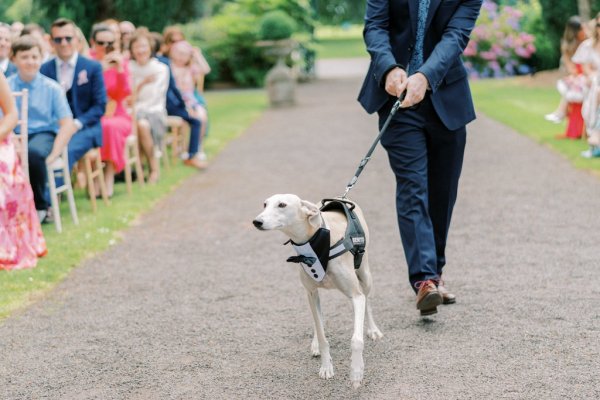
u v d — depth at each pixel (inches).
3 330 187.8
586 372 152.3
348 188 170.7
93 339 181.5
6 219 236.8
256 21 962.1
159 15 832.9
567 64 475.2
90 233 279.6
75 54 315.6
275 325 187.6
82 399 150.1
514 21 874.1
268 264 241.4
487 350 165.8
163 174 400.5
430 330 179.0
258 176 392.8
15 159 241.9
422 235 180.4
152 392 152.5
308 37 1005.2
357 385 145.3
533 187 336.2
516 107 626.5
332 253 148.8
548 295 199.5
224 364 165.2
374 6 185.6
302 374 158.9
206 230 287.4
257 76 969.5
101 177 329.1
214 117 656.4
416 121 182.1
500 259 234.2
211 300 208.4
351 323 186.9
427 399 144.3
